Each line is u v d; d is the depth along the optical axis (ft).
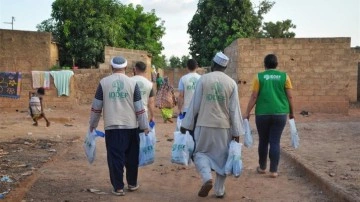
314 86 61.31
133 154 20.92
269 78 23.68
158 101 54.13
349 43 60.44
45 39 96.73
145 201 19.56
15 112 65.72
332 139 36.63
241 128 19.13
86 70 88.38
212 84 18.90
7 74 67.67
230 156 18.70
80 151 32.27
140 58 95.96
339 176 22.49
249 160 29.40
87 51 114.11
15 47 94.94
